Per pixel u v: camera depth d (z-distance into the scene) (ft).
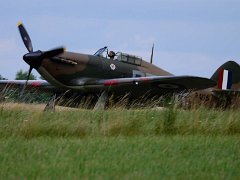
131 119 121.80
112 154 83.92
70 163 75.46
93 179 66.33
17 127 109.19
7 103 139.74
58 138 106.63
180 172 72.84
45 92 234.17
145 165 76.33
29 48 212.02
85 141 99.40
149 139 104.88
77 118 123.24
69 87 214.90
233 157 87.20
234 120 131.03
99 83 212.02
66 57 211.00
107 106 214.69
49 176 67.15
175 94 215.72
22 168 71.51
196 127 125.70
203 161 82.07
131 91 214.90
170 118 125.29
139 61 235.81
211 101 233.76
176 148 93.04
